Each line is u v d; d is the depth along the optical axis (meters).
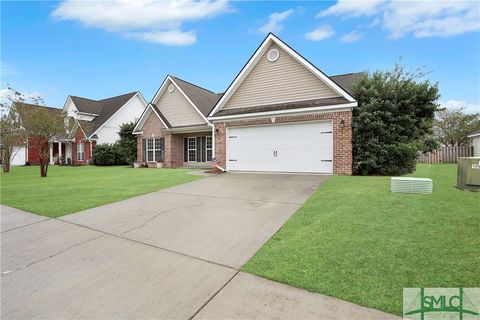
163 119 19.05
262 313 2.32
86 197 7.41
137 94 29.30
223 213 5.49
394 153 10.32
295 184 8.53
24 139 16.53
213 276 3.00
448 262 2.92
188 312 2.39
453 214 4.53
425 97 10.75
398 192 6.41
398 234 3.76
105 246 4.04
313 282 2.72
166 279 3.00
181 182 9.79
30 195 7.96
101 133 26.03
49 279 3.10
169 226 4.83
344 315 2.22
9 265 3.50
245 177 10.68
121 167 21.27
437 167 14.54
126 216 5.55
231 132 12.91
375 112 10.44
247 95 13.04
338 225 4.27
